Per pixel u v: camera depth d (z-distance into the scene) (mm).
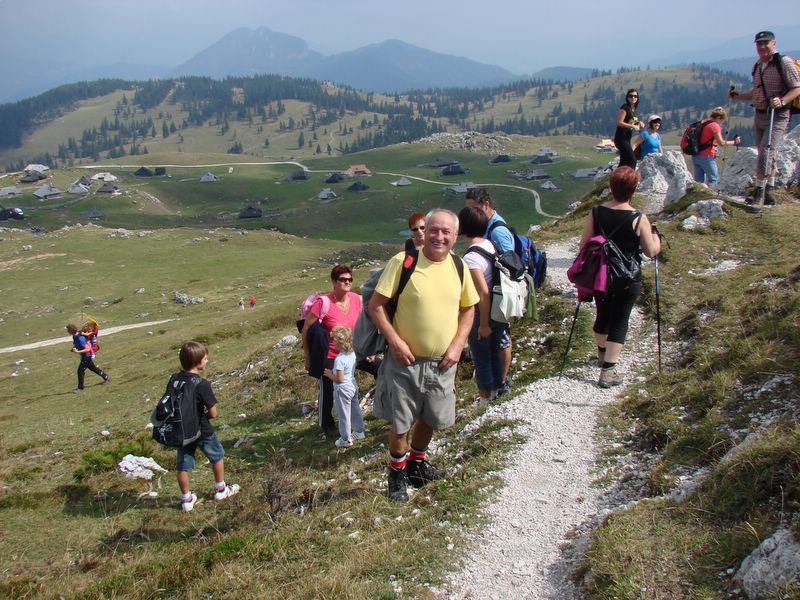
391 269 6703
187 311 66438
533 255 10078
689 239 15820
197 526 9180
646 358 10453
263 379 18031
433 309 6676
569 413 8969
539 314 13633
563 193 185375
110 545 9047
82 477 11898
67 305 73438
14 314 71312
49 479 12422
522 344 12641
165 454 13016
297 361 18203
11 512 10484
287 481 8906
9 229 148375
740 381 7859
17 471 13109
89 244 107688
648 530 5473
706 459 6664
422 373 6922
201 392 9680
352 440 11258
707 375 8570
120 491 11141
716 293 11859
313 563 6348
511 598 5340
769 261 13547
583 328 12062
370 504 7523
